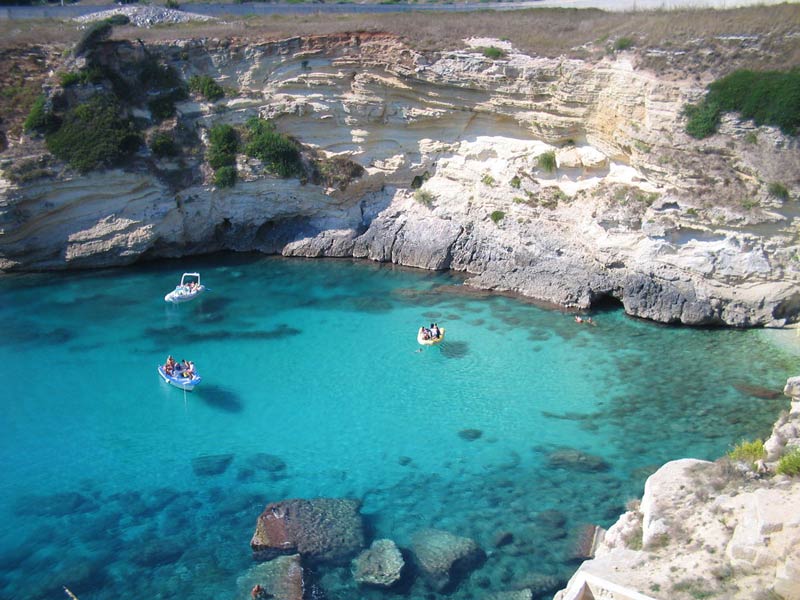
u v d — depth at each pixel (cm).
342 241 4647
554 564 2122
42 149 4253
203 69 4641
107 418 2958
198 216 4609
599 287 3788
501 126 4281
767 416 2814
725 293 3497
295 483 2538
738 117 3372
